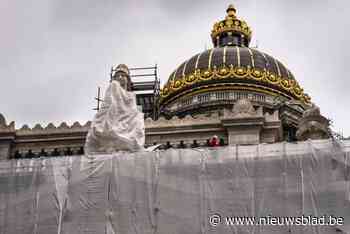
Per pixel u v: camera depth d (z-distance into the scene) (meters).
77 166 30.86
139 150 31.73
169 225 29.34
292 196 29.22
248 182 29.69
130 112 32.47
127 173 30.38
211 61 58.81
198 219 29.28
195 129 39.03
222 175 29.94
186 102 57.03
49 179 30.89
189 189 29.88
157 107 58.75
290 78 58.91
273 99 55.81
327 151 29.75
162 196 29.88
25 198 30.86
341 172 29.38
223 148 30.47
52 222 30.12
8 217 30.72
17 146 39.75
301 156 29.84
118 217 29.69
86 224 29.78
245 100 39.47
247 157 30.12
